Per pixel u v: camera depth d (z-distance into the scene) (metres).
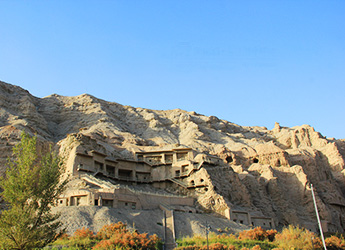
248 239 54.38
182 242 50.53
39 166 33.09
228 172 82.62
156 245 46.09
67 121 123.75
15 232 30.06
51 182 32.53
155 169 88.06
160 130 125.94
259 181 90.44
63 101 134.00
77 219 52.94
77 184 66.75
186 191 79.31
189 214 65.88
